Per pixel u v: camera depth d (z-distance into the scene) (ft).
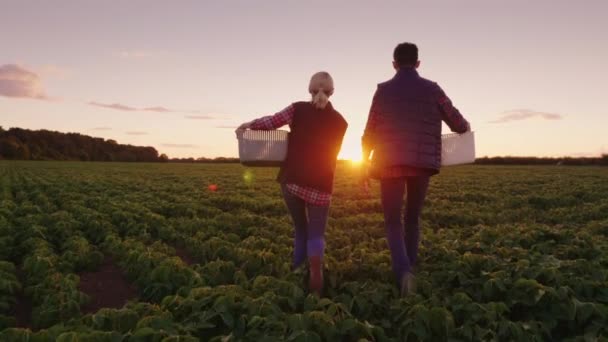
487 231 26.91
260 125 16.90
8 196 50.34
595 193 56.03
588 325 15.26
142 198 47.29
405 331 14.47
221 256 23.86
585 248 23.31
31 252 24.50
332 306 14.84
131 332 14.06
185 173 122.21
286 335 13.75
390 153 16.76
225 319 14.47
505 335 14.17
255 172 130.00
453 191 63.00
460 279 18.31
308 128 17.06
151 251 24.04
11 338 13.38
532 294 16.26
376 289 16.92
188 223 32.12
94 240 29.35
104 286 21.39
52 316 16.66
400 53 17.44
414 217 18.63
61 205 43.73
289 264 20.08
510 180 87.04
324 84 17.26
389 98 17.06
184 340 12.92
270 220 34.01
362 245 25.59
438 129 17.13
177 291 17.76
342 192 61.62
